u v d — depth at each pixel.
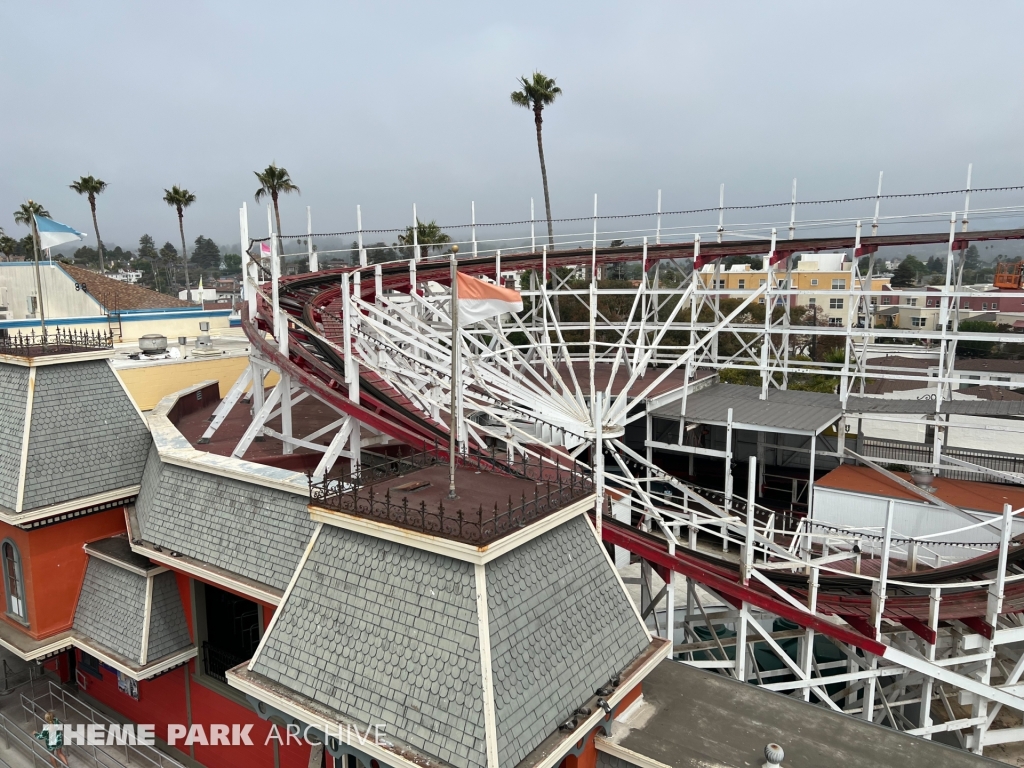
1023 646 20.80
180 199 70.62
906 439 33.00
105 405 18.75
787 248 27.38
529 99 47.62
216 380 29.55
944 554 20.86
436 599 9.34
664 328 26.45
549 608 10.01
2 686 19.80
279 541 14.16
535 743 8.75
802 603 17.12
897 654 15.98
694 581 19.78
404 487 11.41
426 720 8.73
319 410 26.08
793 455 31.66
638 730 10.95
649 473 28.09
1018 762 17.94
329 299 25.02
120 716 18.31
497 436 18.08
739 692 12.13
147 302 52.16
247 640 16.28
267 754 14.97
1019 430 23.33
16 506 16.14
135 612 16.02
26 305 45.06
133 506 18.53
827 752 10.47
